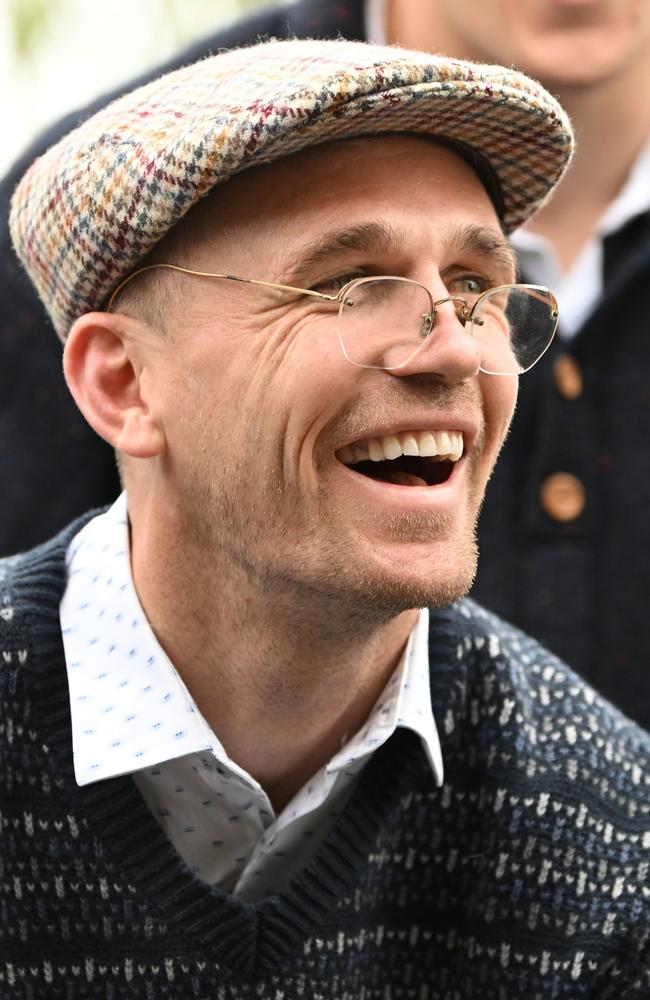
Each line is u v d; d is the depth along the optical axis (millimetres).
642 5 7215
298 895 4973
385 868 5277
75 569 5359
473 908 5254
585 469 7332
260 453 4715
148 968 4961
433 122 4668
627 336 7395
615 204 7543
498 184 5113
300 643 4941
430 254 4691
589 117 7367
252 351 4688
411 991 5402
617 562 7273
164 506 5012
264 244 4664
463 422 4750
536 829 5195
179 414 4867
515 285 4918
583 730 5355
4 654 5066
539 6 7121
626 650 7242
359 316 4648
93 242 4863
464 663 5371
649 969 5152
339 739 5266
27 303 7102
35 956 5051
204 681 5148
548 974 5141
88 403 5094
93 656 5148
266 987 4969
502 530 7344
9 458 7137
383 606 4715
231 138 4496
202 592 5012
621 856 5195
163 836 4969
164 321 4863
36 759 5008
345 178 4637
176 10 9938
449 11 7324
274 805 5402
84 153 4863
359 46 4926
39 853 4992
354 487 4695
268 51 4922
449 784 5316
